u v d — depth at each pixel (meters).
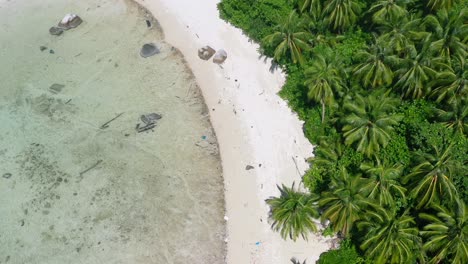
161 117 39.12
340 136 33.25
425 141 30.78
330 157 32.94
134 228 33.72
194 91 40.47
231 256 32.03
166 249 32.69
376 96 32.72
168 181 35.72
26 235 33.94
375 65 32.75
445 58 32.34
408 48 32.09
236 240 32.62
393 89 34.03
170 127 38.53
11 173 36.94
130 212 34.44
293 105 38.03
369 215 27.88
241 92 39.81
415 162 29.72
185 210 34.28
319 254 31.16
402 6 35.81
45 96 41.25
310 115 36.28
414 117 32.69
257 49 42.09
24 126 39.56
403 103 33.88
